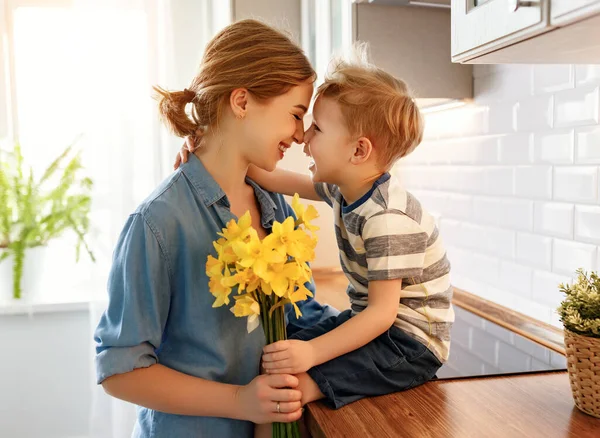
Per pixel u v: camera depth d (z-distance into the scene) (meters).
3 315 2.35
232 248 0.85
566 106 1.31
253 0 1.95
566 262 1.33
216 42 1.04
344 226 1.12
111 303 0.94
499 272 1.61
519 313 1.50
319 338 0.94
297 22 2.01
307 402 0.95
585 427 0.85
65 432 2.44
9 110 2.31
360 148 1.04
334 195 1.17
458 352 1.26
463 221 1.80
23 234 2.30
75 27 2.10
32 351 2.39
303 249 0.86
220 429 0.97
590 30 0.79
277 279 0.84
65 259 2.37
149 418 1.01
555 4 0.75
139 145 2.17
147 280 0.93
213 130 1.04
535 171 1.43
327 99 1.07
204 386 0.93
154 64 2.15
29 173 2.31
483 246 1.69
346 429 0.85
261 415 0.89
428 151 2.03
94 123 2.13
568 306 0.91
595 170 1.22
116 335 0.91
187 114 1.10
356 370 0.97
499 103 1.57
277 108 1.00
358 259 1.08
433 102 1.78
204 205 1.01
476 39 0.95
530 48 0.92
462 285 1.82
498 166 1.59
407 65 1.60
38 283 2.35
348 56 1.18
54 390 2.42
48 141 2.33
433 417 0.89
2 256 2.29
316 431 0.88
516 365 1.16
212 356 0.98
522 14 0.82
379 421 0.87
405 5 1.57
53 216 2.31
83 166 2.31
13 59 2.29
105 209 2.16
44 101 2.32
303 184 1.24
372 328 0.97
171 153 2.19
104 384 0.92
